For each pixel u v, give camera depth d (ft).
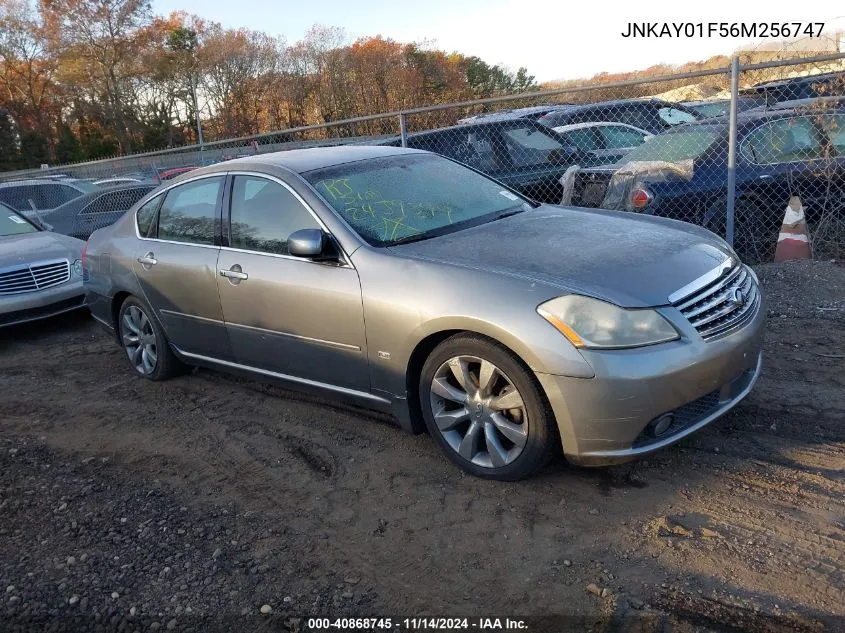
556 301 11.23
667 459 12.67
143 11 159.53
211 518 12.29
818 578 9.50
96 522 12.30
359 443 14.49
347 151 16.80
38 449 15.58
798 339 17.34
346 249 13.65
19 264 25.36
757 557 10.03
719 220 23.97
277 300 14.56
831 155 23.65
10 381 20.90
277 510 12.45
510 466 11.98
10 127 161.68
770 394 14.62
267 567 10.85
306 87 139.74
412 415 13.28
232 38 144.05
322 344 14.07
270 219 15.17
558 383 11.06
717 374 11.54
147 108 164.86
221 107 148.25
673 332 11.20
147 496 13.15
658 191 23.98
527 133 31.37
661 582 9.75
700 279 11.94
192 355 17.60
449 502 12.10
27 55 163.32
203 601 10.18
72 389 19.58
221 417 16.55
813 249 23.48
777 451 12.60
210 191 16.67
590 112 37.76
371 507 12.26
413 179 15.88
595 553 10.48
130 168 48.52
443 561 10.69
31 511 12.79
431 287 12.35
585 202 26.58
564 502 11.73
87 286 20.40
